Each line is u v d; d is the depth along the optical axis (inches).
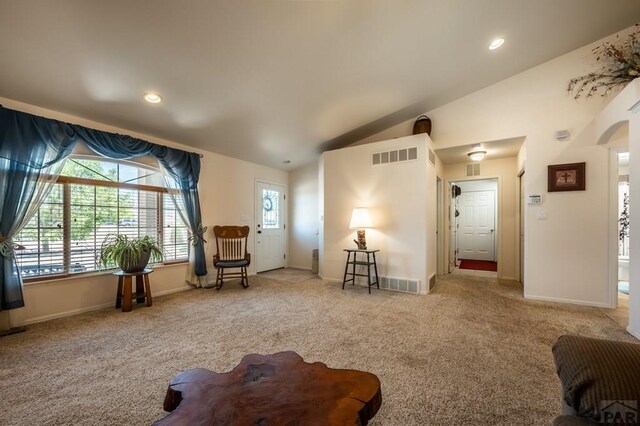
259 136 174.9
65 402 63.7
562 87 139.5
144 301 142.7
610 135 125.0
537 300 142.6
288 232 253.9
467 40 114.5
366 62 118.7
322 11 89.0
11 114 105.6
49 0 72.5
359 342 94.1
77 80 103.4
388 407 61.5
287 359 55.6
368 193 179.2
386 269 171.3
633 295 97.9
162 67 103.1
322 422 37.3
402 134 184.2
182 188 164.9
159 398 65.4
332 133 184.4
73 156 125.0
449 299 145.8
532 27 113.9
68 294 123.1
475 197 294.8
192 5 79.9
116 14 79.2
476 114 159.5
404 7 93.2
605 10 111.0
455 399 64.1
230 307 133.3
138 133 148.1
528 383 70.1
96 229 133.8
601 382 33.4
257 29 92.4
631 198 98.2
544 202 143.0
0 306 102.0
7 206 104.6
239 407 40.4
